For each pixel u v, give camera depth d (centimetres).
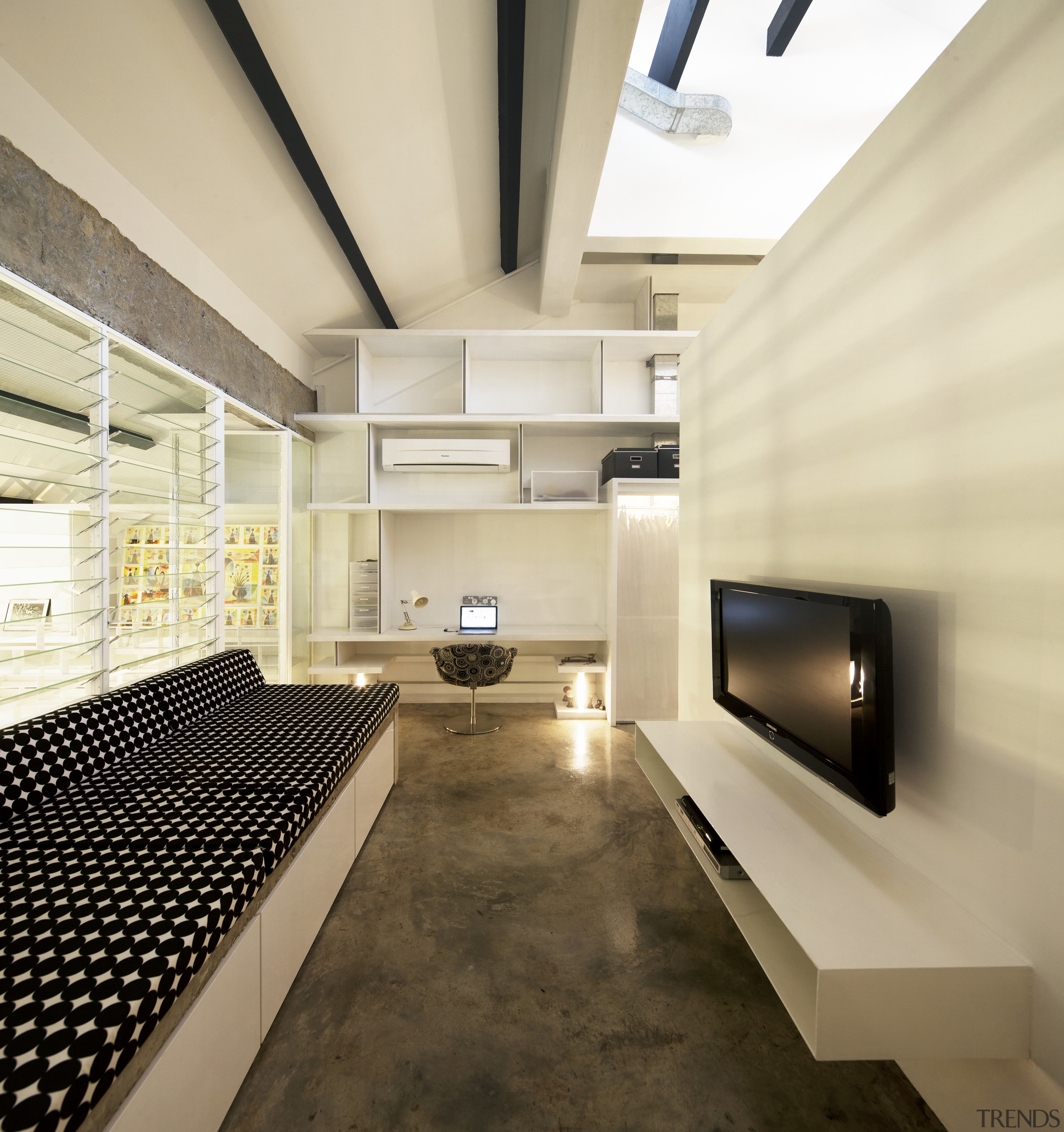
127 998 96
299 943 165
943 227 124
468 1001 156
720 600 226
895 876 133
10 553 178
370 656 470
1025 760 105
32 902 121
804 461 183
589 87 204
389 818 267
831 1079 134
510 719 430
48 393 189
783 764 201
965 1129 117
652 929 188
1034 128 101
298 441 407
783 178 332
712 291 439
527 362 444
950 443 123
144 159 219
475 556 472
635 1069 136
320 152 244
